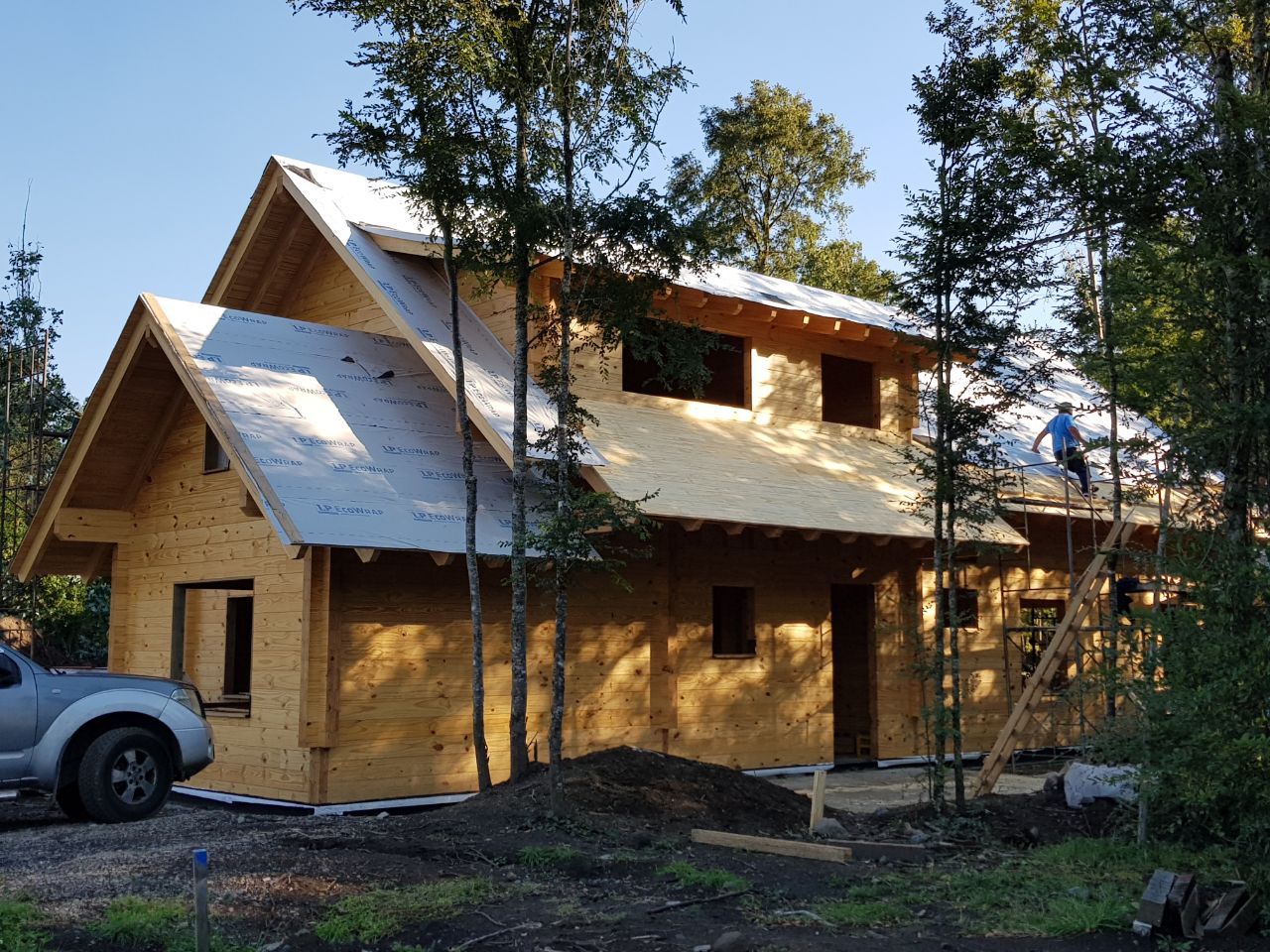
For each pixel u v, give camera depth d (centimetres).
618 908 756
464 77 1079
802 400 1803
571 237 1087
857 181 3672
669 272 1168
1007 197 1107
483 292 1221
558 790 1012
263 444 1276
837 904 770
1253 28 1015
